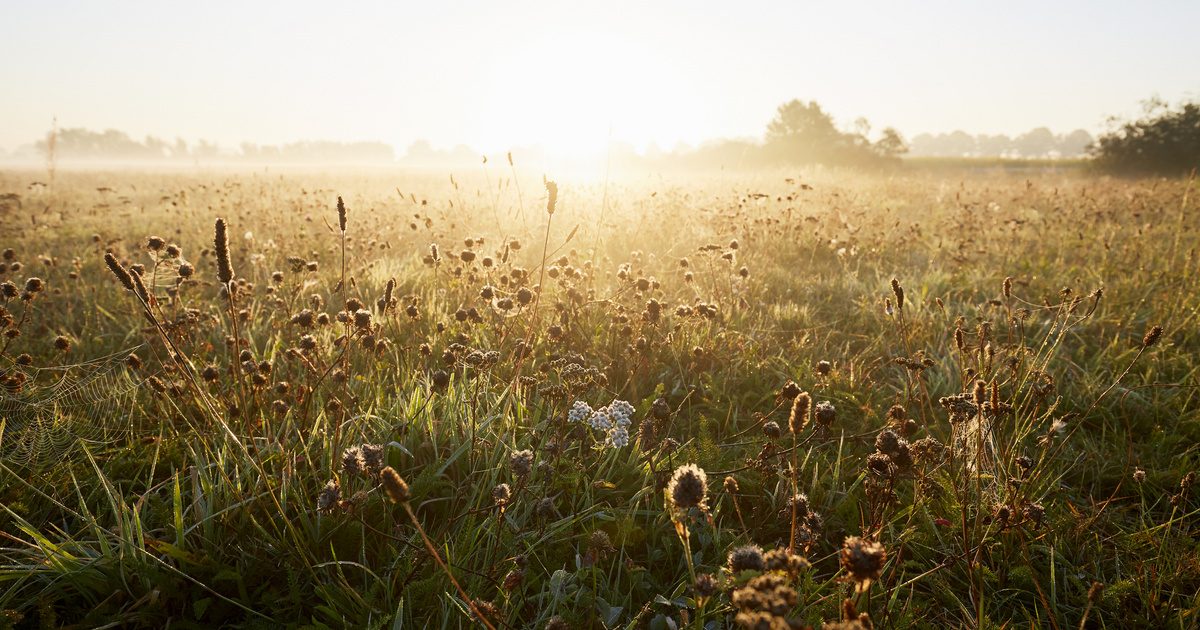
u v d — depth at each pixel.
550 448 2.29
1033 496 2.40
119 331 4.11
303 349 2.78
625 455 2.68
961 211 9.20
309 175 26.83
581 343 3.65
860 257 6.39
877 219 7.84
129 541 1.86
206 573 1.92
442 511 2.32
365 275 5.25
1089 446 2.87
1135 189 13.03
